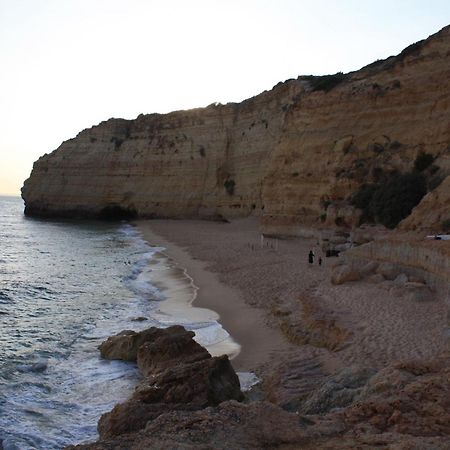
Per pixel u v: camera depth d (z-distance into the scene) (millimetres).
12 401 11742
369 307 16094
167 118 80688
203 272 29984
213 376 10328
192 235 53562
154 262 36219
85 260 38344
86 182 84625
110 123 85875
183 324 18516
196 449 5512
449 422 6148
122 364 14344
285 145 44906
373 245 21531
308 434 6008
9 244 50562
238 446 5691
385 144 37219
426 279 17641
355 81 41938
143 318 19500
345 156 38938
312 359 12836
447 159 31578
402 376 7750
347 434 6008
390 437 5758
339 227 36188
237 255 35375
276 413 6551
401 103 37344
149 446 5598
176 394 9812
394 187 32781
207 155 74875
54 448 9578
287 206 43219
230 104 74312
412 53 38438
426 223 24406
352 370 9531
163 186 78188
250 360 13945
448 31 36719
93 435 10117
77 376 13508
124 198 81500
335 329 14234
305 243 38750
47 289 26375
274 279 24891
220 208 71688
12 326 18672
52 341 16766
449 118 33438
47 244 50500
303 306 17453
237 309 20094
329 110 41750
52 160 89750
